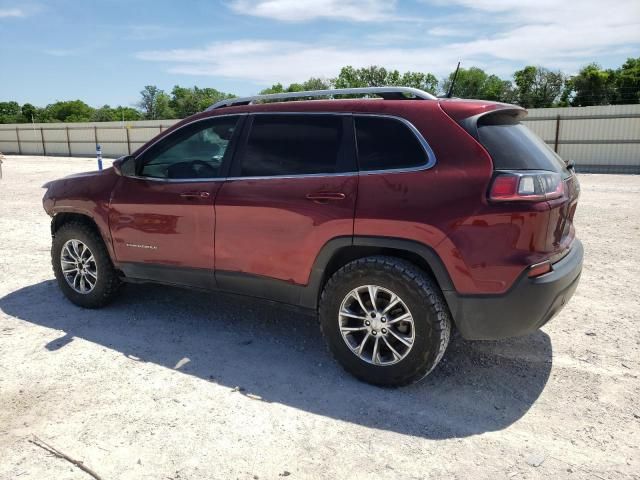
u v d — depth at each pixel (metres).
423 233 3.06
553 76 53.31
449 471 2.57
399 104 3.33
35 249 7.17
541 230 2.96
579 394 3.28
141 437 2.85
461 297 3.04
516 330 3.05
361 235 3.25
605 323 4.40
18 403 3.19
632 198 12.06
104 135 39.91
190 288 4.16
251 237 3.68
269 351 3.93
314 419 3.03
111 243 4.45
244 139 3.82
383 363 3.29
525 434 2.87
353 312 3.36
